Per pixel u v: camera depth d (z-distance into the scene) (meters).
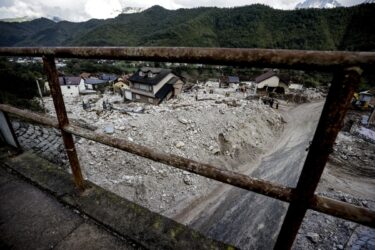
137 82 25.66
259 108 16.69
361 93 27.92
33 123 8.35
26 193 1.07
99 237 0.78
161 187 7.43
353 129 17.61
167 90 24.53
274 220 6.65
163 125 10.93
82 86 39.22
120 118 12.33
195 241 0.73
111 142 0.77
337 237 5.21
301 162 11.12
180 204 7.04
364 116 22.28
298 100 29.47
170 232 0.77
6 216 0.93
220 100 20.59
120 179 7.12
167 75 25.16
